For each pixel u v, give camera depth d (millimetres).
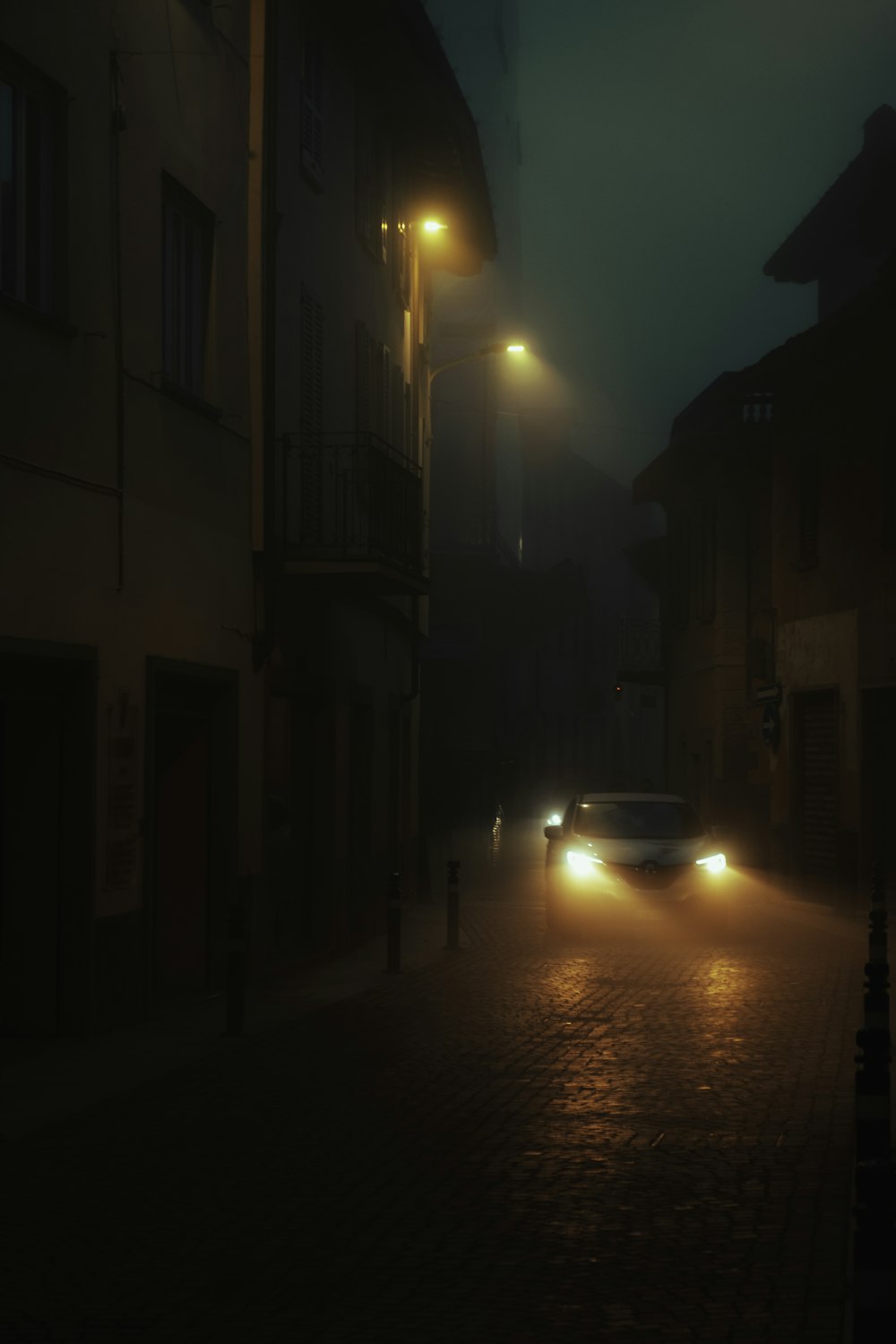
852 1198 7609
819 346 25156
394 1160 8453
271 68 16734
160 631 14117
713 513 36438
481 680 52156
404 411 25609
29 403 11648
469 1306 6035
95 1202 7586
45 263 12211
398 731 26078
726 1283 6297
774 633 28875
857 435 25297
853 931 22438
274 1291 6242
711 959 18594
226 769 15961
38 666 12320
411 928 22953
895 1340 4148
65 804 12656
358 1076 10938
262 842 17047
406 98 23016
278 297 17719
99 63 12852
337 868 20469
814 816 27172
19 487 11492
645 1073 11000
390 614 24375
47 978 12672
